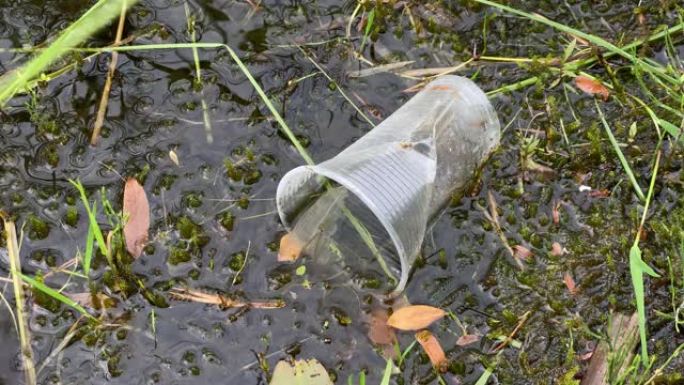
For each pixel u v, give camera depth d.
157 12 1.24
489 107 1.19
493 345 1.16
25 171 1.19
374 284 1.17
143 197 1.18
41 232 1.17
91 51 1.22
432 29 1.25
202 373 1.14
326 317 1.16
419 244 1.15
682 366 1.15
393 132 1.17
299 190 1.16
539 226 1.19
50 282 1.16
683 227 1.18
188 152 1.20
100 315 1.15
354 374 1.15
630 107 1.22
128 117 1.21
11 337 1.15
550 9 1.26
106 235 1.17
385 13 1.25
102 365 1.14
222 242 1.18
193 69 1.23
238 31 1.24
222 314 1.16
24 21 1.23
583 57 1.24
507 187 1.20
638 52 1.24
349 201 1.18
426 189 1.15
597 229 1.19
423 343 1.15
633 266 1.14
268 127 1.21
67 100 1.21
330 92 1.22
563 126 1.21
